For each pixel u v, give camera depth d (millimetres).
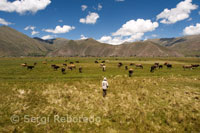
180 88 18500
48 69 42125
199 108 11773
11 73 31641
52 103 13180
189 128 9062
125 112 11133
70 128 9078
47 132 8586
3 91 16656
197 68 46000
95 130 8875
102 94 15852
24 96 14938
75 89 17859
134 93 16078
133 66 54062
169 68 46031
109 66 52938
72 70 39500
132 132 8617
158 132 8641
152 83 21578
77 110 11672
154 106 12391
